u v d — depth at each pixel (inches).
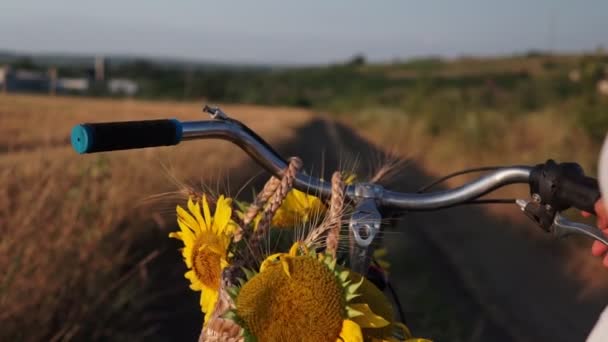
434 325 218.2
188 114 956.0
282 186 58.9
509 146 555.5
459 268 290.0
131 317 179.2
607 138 44.4
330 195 61.9
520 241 345.7
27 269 152.9
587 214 60.1
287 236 60.2
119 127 51.9
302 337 50.1
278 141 561.9
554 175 57.2
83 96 2004.2
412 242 317.7
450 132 669.9
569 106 545.3
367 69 4266.7
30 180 192.1
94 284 170.9
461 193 62.4
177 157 268.5
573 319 245.9
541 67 2938.0
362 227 58.2
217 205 57.9
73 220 170.6
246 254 56.6
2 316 143.6
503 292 265.9
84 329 163.0
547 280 285.4
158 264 201.9
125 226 196.7
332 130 1011.3
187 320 189.6
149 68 3457.2
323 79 3489.2
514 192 410.0
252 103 2437.3
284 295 50.3
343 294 50.7
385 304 54.4
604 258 61.7
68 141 423.2
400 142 723.4
